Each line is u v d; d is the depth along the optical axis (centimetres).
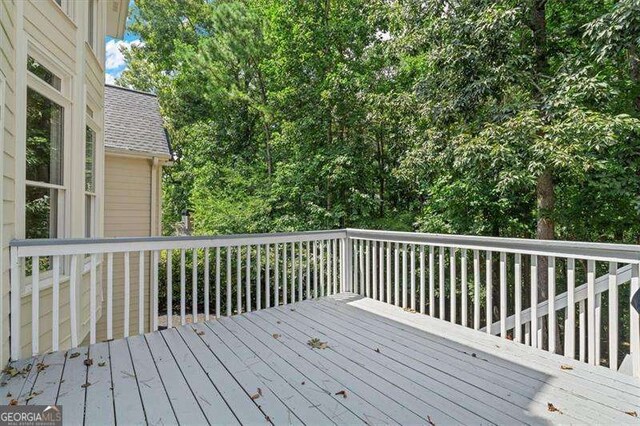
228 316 395
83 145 398
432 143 686
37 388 229
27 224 319
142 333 335
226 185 1206
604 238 723
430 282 404
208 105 1538
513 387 240
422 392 232
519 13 541
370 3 841
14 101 281
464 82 612
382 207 1098
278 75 1106
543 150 495
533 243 314
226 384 239
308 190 1052
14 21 279
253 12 1086
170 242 349
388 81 1005
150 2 1597
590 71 536
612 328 273
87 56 442
